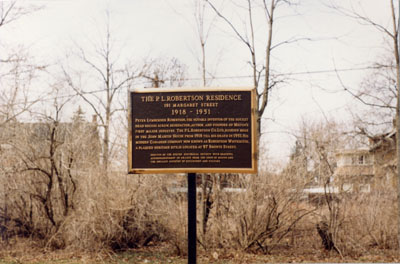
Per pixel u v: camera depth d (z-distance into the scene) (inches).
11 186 564.4
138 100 374.0
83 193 542.9
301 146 544.7
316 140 535.8
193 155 367.6
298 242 549.0
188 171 366.3
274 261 475.2
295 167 514.6
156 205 536.7
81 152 568.4
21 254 511.5
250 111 370.0
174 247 533.6
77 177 565.0
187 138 369.1
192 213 370.3
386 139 820.6
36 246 547.8
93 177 526.9
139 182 519.2
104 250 509.4
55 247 544.7
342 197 538.9
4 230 565.0
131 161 368.8
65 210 554.6
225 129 368.5
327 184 543.5
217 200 523.2
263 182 506.0
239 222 514.6
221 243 516.4
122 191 515.2
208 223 557.9
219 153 367.2
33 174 571.8
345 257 498.3
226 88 371.6
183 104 372.2
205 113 370.3
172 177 542.3
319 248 537.6
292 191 507.2
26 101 603.2
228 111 370.3
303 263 462.6
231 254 503.5
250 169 364.5
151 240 583.5
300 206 524.1
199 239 536.4
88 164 553.0
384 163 758.5
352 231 550.6
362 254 517.0
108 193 515.8
